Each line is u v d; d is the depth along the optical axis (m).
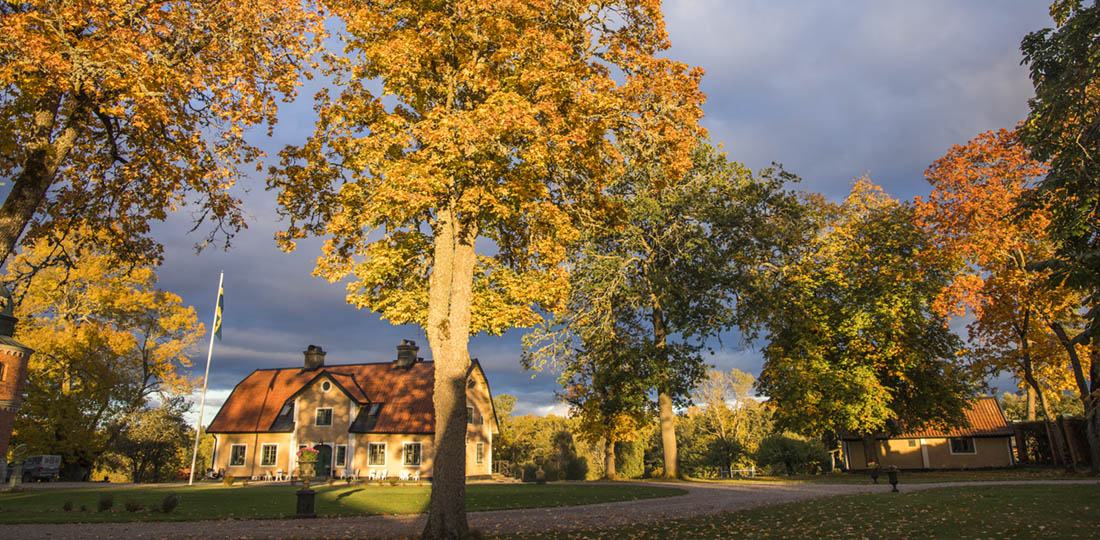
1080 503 13.82
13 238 10.67
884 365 32.25
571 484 32.81
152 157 12.84
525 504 19.89
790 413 32.66
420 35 12.48
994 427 46.03
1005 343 30.72
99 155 13.66
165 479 49.72
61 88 9.50
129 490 26.80
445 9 12.77
